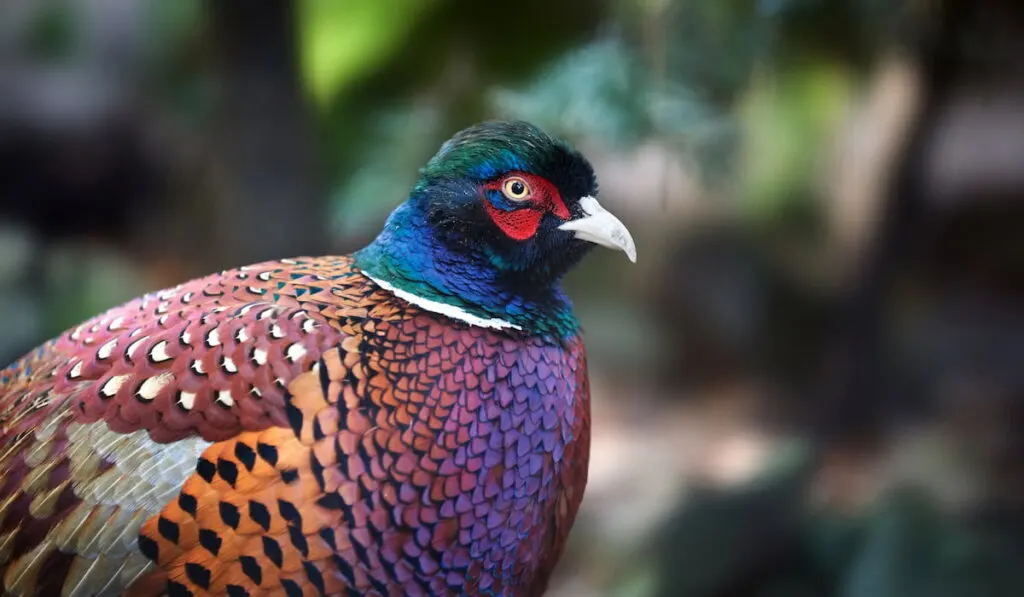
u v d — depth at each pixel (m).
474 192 4.00
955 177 14.82
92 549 3.54
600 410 13.41
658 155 10.55
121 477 3.57
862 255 11.43
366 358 3.72
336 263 4.36
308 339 3.71
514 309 4.03
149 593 3.51
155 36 10.92
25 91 16.39
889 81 10.29
